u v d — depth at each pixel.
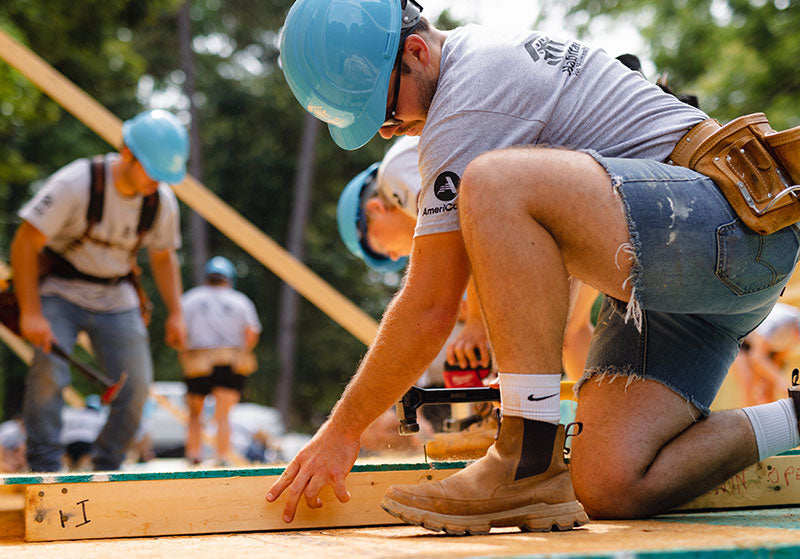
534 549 1.91
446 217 2.72
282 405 30.38
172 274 7.18
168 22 35.56
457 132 2.76
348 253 33.81
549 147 2.64
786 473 3.46
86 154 27.86
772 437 3.12
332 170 34.53
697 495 3.09
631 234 2.54
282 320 30.95
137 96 33.88
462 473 2.54
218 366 11.14
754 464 3.41
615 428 3.07
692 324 3.13
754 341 8.01
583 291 4.70
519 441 2.49
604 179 2.56
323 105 3.03
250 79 36.00
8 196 26.95
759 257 2.70
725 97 20.77
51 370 6.13
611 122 2.91
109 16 19.75
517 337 2.46
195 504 2.87
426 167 2.80
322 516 2.99
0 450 11.23
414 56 2.99
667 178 2.64
